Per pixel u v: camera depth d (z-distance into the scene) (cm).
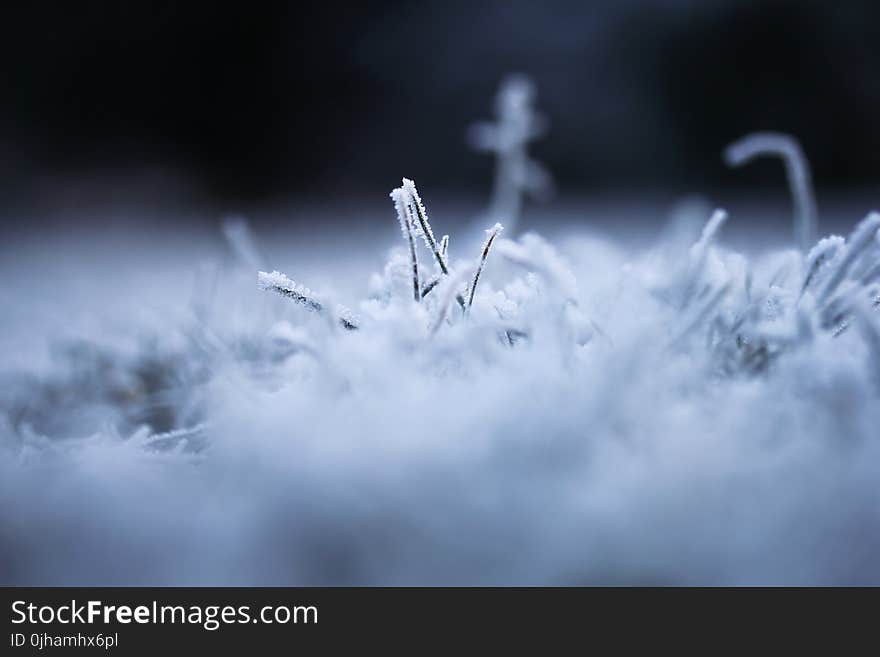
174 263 140
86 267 139
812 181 365
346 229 214
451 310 48
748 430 41
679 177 372
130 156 400
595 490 39
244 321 57
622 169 372
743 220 215
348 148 404
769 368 46
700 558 38
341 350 44
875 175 362
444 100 388
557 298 46
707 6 360
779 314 48
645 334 43
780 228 178
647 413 42
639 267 55
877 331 44
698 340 47
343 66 402
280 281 47
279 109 411
